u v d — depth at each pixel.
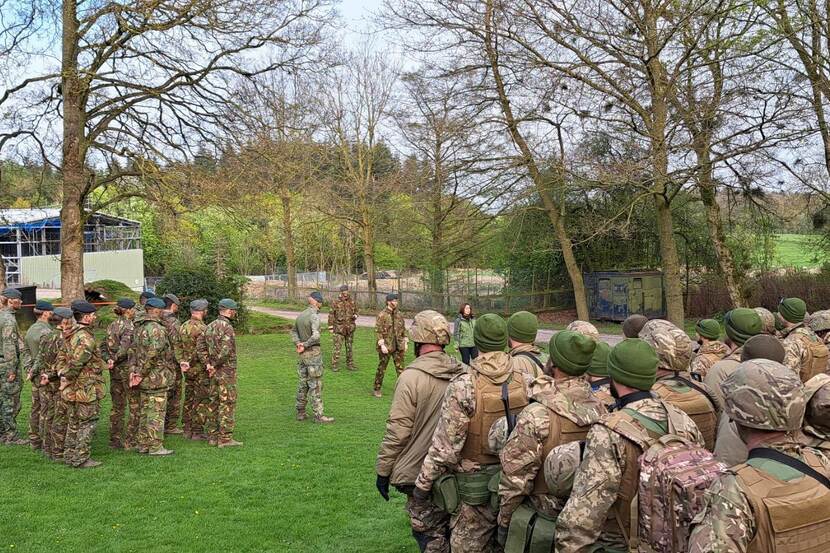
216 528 6.27
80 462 8.08
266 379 15.31
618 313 28.42
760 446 2.67
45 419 8.48
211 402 9.64
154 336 8.67
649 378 3.33
